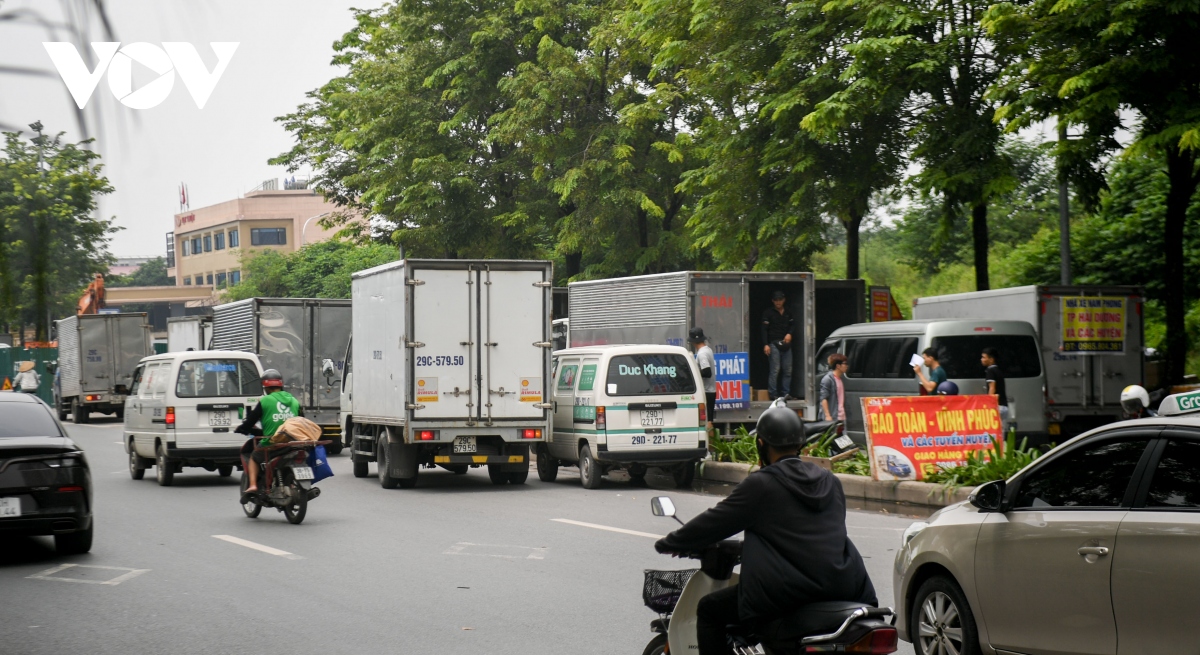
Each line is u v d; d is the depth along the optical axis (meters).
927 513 13.15
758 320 22.02
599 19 31.27
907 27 18.53
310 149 36.78
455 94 31.55
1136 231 28.25
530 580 9.56
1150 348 25.06
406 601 8.70
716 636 4.92
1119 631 5.39
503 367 17.03
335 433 25.31
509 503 15.26
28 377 33.38
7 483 10.32
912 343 18.03
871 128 21.38
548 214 32.81
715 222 24.45
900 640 7.58
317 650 7.14
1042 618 5.80
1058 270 29.61
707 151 23.92
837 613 4.50
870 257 48.97
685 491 16.88
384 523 13.30
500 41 31.89
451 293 16.86
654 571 5.34
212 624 7.94
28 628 7.85
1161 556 5.21
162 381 18.34
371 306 18.36
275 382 14.00
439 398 16.78
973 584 6.23
